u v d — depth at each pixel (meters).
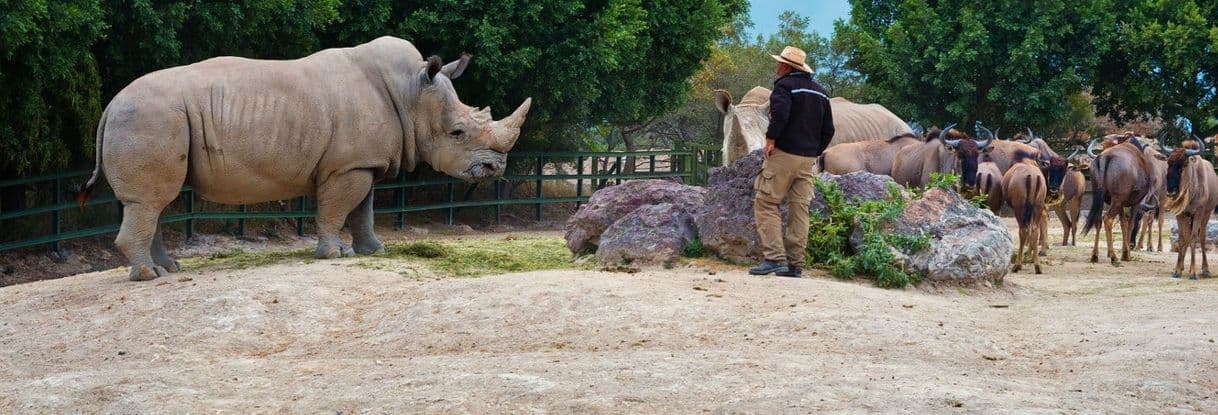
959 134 16.52
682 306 8.55
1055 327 8.54
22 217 17.05
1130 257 16.97
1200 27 29.44
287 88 10.86
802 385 6.31
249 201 11.17
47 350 8.29
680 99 25.97
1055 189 16.52
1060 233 23.00
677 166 27.25
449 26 20.09
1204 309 9.24
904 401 5.98
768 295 9.02
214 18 16.23
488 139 11.58
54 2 13.84
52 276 16.03
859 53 35.81
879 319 8.27
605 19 20.73
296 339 8.48
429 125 11.53
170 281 10.09
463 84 21.70
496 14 19.92
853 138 18.95
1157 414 5.96
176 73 10.67
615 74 23.41
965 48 30.06
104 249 17.81
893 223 10.66
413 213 24.41
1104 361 7.25
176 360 7.92
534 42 21.00
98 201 16.75
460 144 11.56
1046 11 29.80
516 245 13.08
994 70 30.41
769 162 9.99
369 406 6.16
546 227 24.59
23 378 7.56
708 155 27.22
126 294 9.67
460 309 8.73
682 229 11.10
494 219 25.27
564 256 11.98
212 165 10.62
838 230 10.73
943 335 8.03
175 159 10.38
